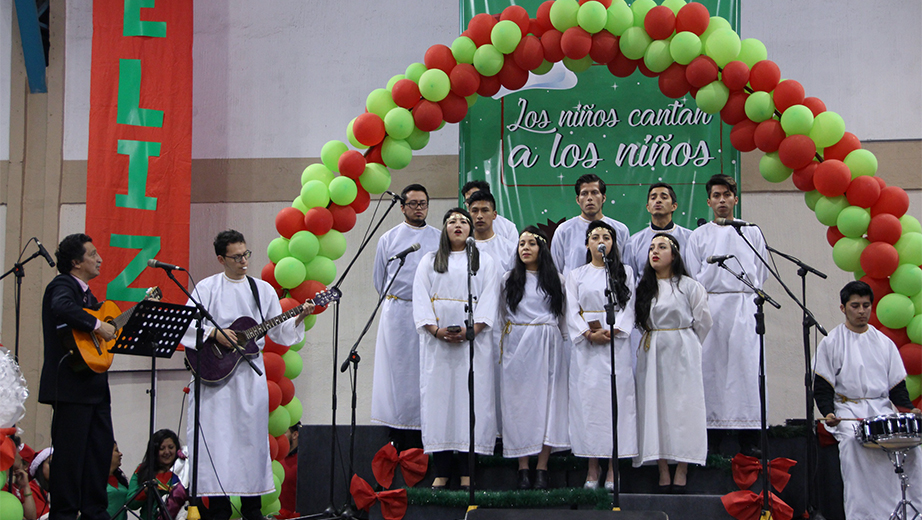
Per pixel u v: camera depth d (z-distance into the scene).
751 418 5.65
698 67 5.66
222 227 8.24
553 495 5.05
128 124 7.69
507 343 5.45
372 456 5.91
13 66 8.39
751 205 7.80
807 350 5.28
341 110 8.31
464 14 7.39
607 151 7.37
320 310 5.90
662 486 5.37
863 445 5.29
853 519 5.34
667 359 5.35
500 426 5.59
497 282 5.51
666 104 7.35
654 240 5.45
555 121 7.45
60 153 8.35
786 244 7.73
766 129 5.73
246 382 5.33
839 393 5.63
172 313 4.75
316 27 8.43
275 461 6.04
